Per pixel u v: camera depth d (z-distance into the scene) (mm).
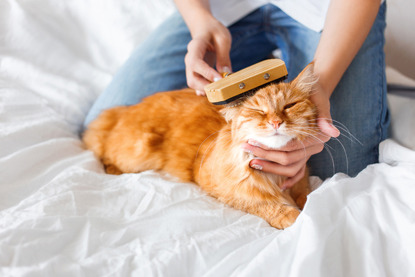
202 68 1333
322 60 1363
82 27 2232
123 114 1594
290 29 1774
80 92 1896
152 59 1797
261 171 1232
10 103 1539
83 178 1250
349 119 1502
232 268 917
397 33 2133
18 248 904
